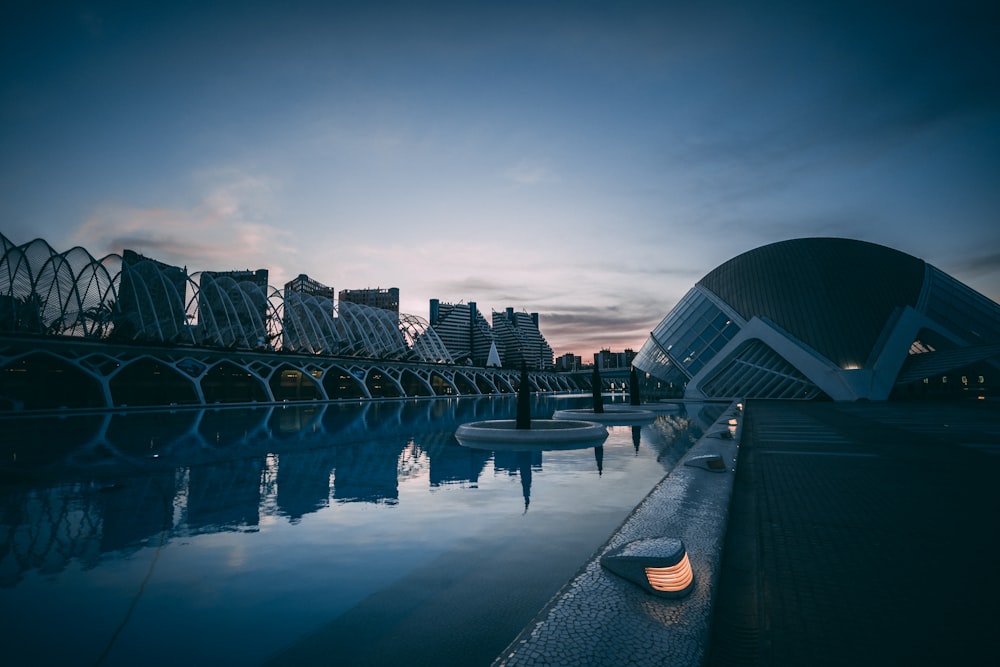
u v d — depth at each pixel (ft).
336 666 13.14
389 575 19.72
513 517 27.91
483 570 20.15
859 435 55.88
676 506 21.09
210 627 15.64
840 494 27.40
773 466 36.76
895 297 161.48
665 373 190.49
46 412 113.70
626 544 14.23
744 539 19.69
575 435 61.36
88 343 127.75
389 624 15.60
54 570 20.58
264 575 19.85
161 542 24.09
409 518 27.84
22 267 129.80
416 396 261.44
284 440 66.28
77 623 15.98
